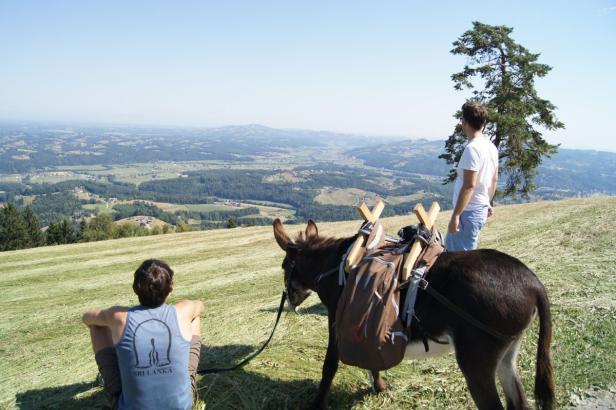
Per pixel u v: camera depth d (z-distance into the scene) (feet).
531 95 88.99
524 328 10.59
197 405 14.65
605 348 16.34
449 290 11.03
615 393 13.64
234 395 15.99
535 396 10.74
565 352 16.35
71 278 61.26
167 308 11.82
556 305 21.04
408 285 11.75
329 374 14.20
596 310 19.85
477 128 14.55
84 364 22.17
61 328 34.14
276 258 60.59
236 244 79.66
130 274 60.64
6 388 20.27
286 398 15.51
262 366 18.04
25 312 42.91
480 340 10.56
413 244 12.21
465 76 91.81
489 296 10.50
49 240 169.78
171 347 11.35
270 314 26.30
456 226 14.28
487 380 10.59
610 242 33.47
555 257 31.12
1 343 31.78
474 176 13.96
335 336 14.16
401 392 15.17
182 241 89.35
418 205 12.47
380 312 11.69
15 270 69.87
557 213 55.01
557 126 87.97
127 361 11.14
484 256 11.37
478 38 87.92
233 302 34.24
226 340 22.43
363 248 13.33
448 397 14.52
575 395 13.76
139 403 11.09
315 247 15.46
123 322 11.34
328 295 14.49
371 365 11.91
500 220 56.34
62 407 16.35
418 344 11.64
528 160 88.07
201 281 49.01
